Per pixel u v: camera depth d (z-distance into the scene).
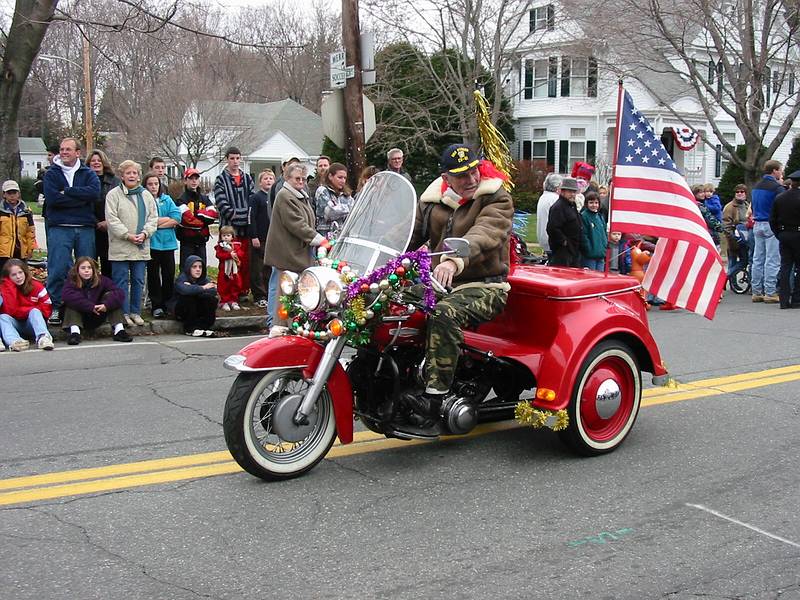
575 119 37.25
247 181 11.98
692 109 34.97
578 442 5.38
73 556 3.94
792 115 19.02
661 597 3.63
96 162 10.38
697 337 10.05
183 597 3.56
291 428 4.86
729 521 4.47
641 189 5.89
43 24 11.98
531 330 5.50
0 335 8.96
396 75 27.20
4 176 12.13
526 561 3.96
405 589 3.66
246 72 50.50
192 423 6.20
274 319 9.53
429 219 5.58
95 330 9.80
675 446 5.75
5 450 5.54
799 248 12.38
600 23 20.44
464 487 4.91
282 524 4.35
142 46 28.69
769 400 6.97
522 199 34.81
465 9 24.38
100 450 5.55
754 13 19.09
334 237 5.54
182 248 10.90
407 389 5.08
